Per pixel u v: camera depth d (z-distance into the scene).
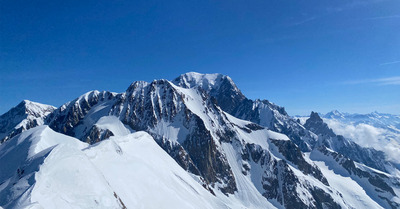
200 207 78.81
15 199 30.02
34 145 76.88
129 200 51.94
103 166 57.72
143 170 70.38
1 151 85.88
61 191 34.03
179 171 104.00
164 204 61.34
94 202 36.31
